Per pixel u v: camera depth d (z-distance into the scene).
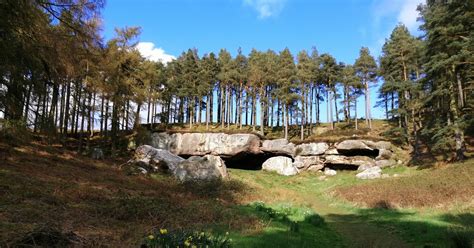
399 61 37.94
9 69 8.58
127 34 26.16
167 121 52.84
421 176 20.66
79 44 10.03
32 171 12.84
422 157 31.95
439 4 25.12
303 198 21.91
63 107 22.52
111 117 26.20
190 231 6.01
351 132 43.31
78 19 9.62
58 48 9.45
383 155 34.72
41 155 17.16
